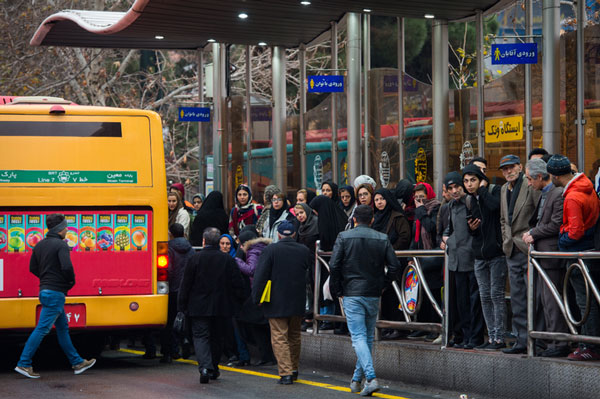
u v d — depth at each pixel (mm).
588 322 8695
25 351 11320
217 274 10961
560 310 9000
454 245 10430
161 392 10094
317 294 12305
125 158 12242
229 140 22844
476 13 15086
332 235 12430
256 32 18734
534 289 9242
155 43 21391
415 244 11555
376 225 11516
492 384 9508
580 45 12977
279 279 10812
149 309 12102
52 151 12031
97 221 12117
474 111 15109
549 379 8844
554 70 12797
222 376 11625
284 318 10867
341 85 17016
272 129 20734
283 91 20672
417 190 11641
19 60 27031
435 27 15773
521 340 9594
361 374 10148
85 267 12031
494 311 10086
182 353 13883
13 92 27500
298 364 11891
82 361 11805
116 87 33438
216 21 17438
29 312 11758
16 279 11820
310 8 16094
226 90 23125
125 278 12133
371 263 9930
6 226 11852
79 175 12078
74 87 29719
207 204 15219
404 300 11031
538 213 9539
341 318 11898
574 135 13039
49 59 28750
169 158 35938
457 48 21766
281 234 10969
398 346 10781
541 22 13578
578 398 8531
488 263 10047
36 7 28500
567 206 8805
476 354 9727
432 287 10695
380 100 17281
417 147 16422
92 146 12148
